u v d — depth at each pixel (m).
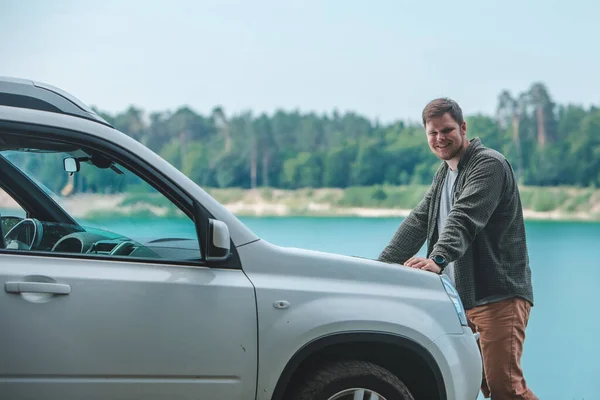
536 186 117.94
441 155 6.79
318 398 5.16
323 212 121.62
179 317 4.86
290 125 123.75
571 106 119.00
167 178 5.06
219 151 123.88
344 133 124.06
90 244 4.96
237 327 4.98
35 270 4.64
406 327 5.34
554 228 116.12
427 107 6.80
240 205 122.06
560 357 52.62
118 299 4.75
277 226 118.38
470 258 6.69
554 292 81.19
